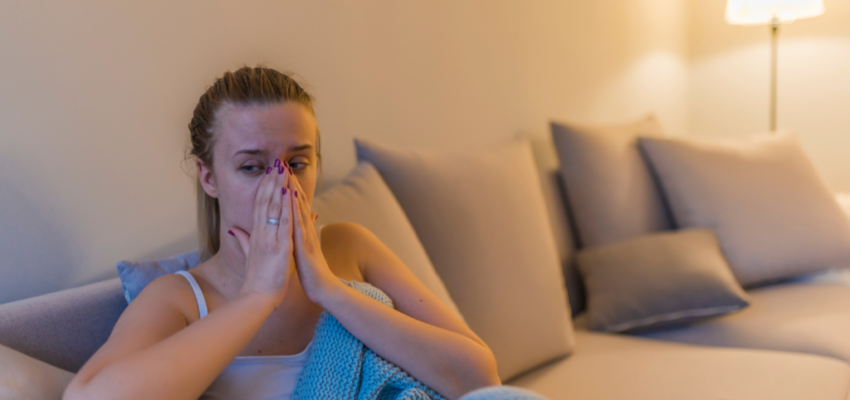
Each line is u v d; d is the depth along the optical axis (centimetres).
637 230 224
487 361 102
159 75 133
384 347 94
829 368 148
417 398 91
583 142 224
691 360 157
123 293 112
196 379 81
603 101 297
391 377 92
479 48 227
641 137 234
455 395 97
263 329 101
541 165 258
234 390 96
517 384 152
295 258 95
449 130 215
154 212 133
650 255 193
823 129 340
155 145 133
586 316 195
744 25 355
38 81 114
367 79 185
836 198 255
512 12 241
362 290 104
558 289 171
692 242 199
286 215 93
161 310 94
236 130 96
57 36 117
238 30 149
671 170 225
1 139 110
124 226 128
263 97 96
